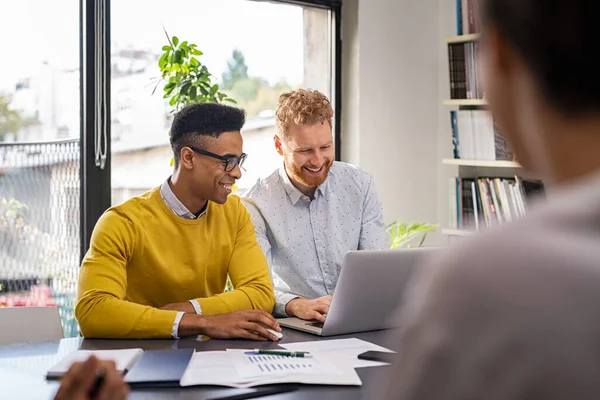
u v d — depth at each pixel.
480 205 3.83
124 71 3.45
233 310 2.28
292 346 1.96
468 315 0.37
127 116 3.46
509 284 0.37
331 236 2.79
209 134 2.29
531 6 0.39
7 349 1.95
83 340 2.07
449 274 0.39
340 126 4.12
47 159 3.29
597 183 0.38
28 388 1.57
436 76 4.35
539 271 0.36
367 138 4.07
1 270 3.21
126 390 0.92
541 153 0.41
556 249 0.37
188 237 2.37
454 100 3.87
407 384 0.39
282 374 1.63
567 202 0.39
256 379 1.58
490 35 0.42
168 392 1.52
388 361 1.80
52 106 3.29
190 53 3.56
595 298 0.35
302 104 2.64
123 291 2.23
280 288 2.82
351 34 4.05
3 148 3.20
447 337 0.38
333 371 1.66
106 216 2.30
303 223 2.78
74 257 3.37
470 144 3.84
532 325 0.35
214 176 2.31
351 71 4.07
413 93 4.25
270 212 2.78
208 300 2.26
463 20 3.86
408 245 4.26
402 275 2.15
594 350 0.34
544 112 0.39
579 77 0.38
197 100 3.57
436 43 4.34
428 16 4.30
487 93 0.43
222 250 2.44
